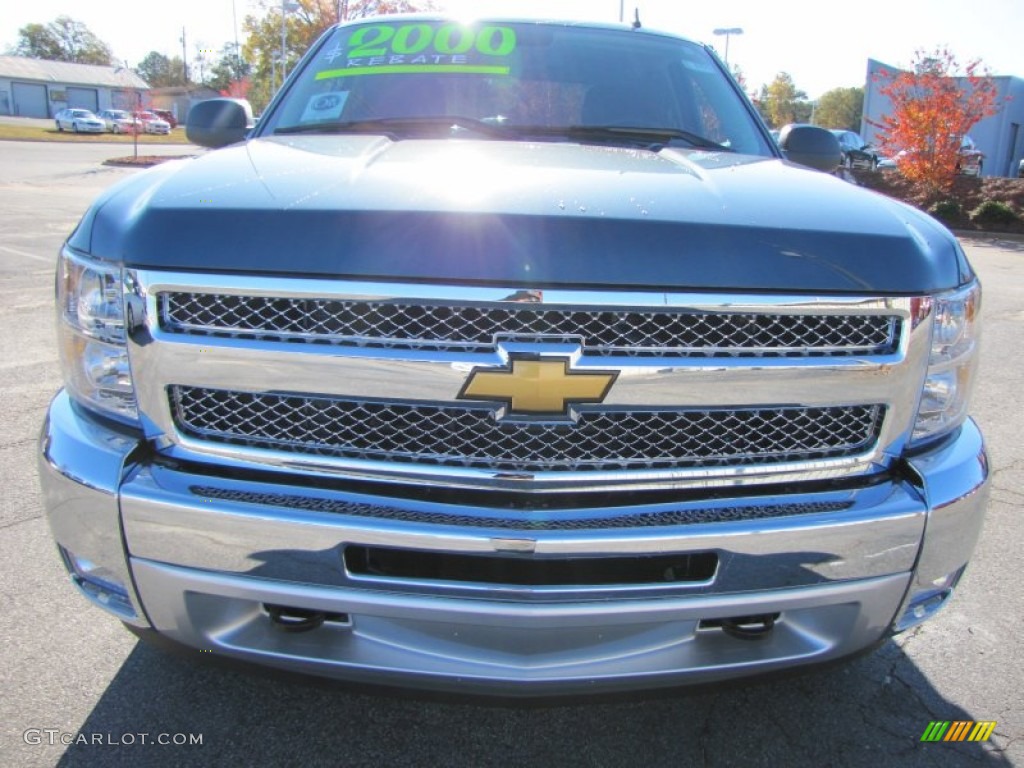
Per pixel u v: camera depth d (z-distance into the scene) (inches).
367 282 63.4
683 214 67.6
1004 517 141.4
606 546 64.7
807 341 67.5
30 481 141.9
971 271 77.1
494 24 128.0
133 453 68.6
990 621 109.3
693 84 124.5
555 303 62.9
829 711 90.8
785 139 127.8
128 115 2033.7
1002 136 1389.0
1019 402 209.6
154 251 66.0
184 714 87.0
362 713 88.4
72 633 100.1
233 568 66.7
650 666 68.8
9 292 299.0
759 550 66.9
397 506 66.1
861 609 71.8
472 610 65.1
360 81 118.3
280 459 67.1
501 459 65.9
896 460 71.9
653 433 66.9
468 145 95.0
